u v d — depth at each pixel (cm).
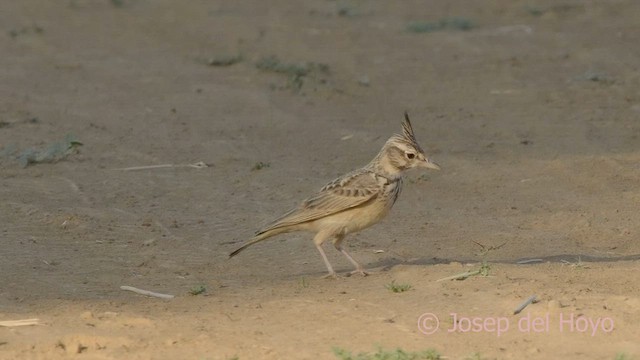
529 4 7362
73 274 2800
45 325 2359
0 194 3562
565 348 2164
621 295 2441
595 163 3872
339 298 2509
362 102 4984
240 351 2183
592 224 3259
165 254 3005
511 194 3600
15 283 2703
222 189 3688
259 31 6675
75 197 3562
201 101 5003
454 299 2445
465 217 3369
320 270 2831
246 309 2461
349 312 2397
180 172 3897
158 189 3681
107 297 2595
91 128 4506
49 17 7244
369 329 2288
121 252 3020
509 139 4275
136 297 2595
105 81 5422
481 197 3581
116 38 6550
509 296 2439
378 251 3002
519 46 6041
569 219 3319
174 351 2197
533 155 4028
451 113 4738
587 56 5684
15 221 3278
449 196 3603
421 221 3328
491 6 7419
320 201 2655
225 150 4191
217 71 5650
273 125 4578
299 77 5322
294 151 4184
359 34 6550
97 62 5872
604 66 5450
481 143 4234
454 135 4369
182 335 2283
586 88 5009
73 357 2178
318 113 4791
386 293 2520
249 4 7844
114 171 3894
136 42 6431
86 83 5372
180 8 7625
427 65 5681
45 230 3209
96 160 4041
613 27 6450
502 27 6631
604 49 5822
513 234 3184
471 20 6888
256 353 2170
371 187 2642
